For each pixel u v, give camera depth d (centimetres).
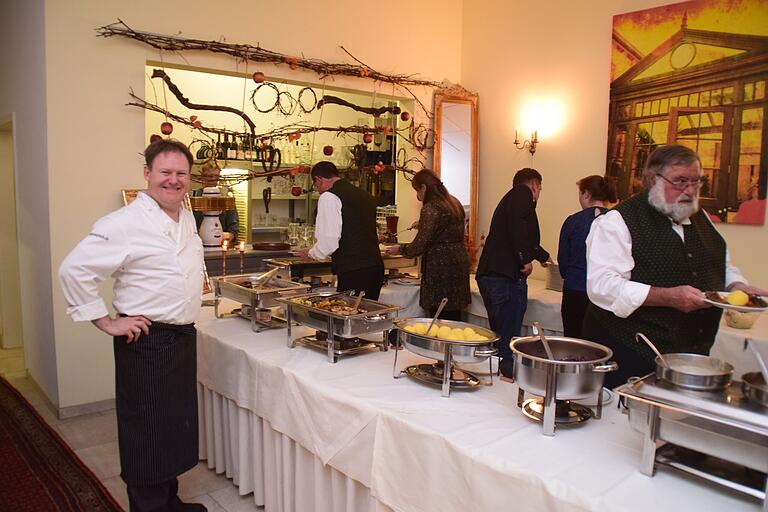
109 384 356
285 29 405
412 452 153
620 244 177
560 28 441
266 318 253
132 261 185
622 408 163
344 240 344
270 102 560
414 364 204
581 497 119
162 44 351
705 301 156
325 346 220
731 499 118
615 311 175
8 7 386
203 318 277
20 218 389
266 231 595
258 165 543
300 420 192
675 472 128
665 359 139
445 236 371
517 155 479
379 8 459
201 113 535
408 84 479
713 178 360
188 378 203
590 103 426
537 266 462
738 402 119
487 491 135
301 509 200
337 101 445
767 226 341
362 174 488
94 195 338
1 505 248
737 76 347
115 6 337
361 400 171
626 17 395
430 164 504
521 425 153
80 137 331
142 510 197
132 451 193
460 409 164
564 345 163
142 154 353
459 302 377
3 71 413
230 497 245
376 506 164
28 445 305
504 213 346
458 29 516
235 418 239
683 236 178
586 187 328
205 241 411
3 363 454
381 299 375
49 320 342
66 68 324
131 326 184
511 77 479
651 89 386
